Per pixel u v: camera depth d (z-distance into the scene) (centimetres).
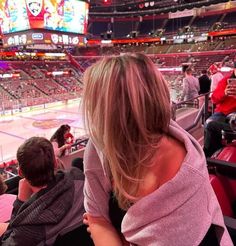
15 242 121
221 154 186
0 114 1823
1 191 207
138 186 74
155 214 70
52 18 1501
